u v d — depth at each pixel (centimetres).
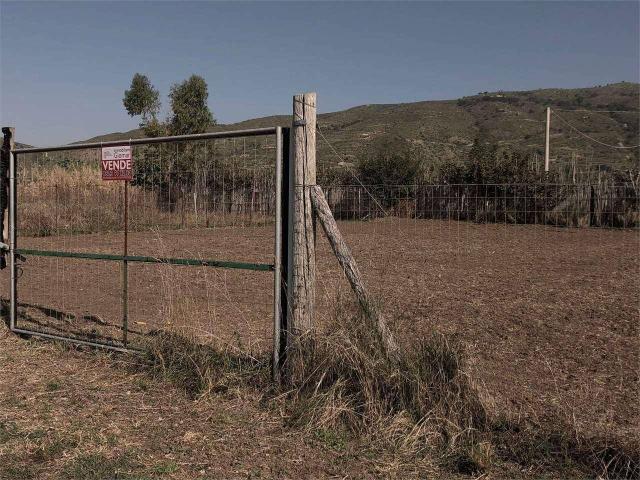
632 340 717
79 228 991
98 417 495
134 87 3127
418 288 1054
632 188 1669
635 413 486
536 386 550
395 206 1407
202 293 1018
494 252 1539
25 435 458
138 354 623
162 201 795
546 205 1723
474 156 3072
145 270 1267
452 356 475
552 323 801
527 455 417
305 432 462
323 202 519
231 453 433
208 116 3194
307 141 523
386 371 475
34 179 964
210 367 561
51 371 614
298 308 526
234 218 738
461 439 435
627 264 1388
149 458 424
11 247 745
